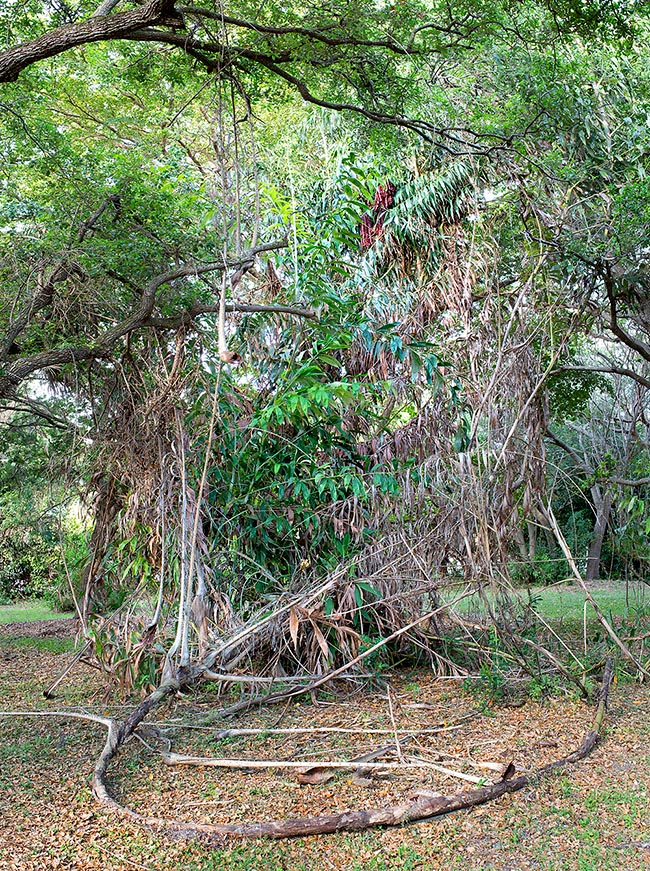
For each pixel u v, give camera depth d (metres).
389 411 6.79
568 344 8.01
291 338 6.52
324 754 4.56
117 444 6.05
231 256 6.43
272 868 3.15
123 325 5.36
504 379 6.40
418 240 7.44
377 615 6.54
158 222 6.13
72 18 5.63
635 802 3.80
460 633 7.20
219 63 5.35
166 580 6.13
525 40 6.47
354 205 7.15
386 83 6.19
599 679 6.51
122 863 3.20
